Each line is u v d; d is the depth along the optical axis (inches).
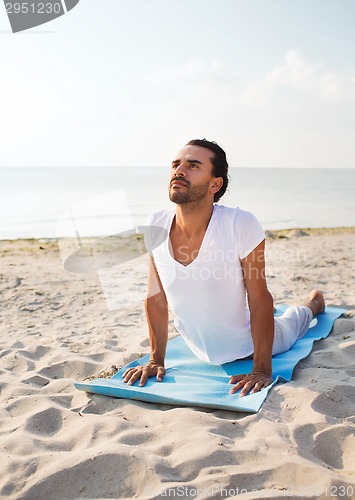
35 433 96.3
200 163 108.5
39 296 215.2
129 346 148.4
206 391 108.0
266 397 103.2
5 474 81.6
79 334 163.8
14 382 121.5
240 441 87.5
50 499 76.6
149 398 106.6
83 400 111.0
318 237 389.7
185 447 85.9
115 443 87.3
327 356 130.8
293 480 75.8
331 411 98.7
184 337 129.6
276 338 128.0
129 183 1066.1
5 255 319.0
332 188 958.4
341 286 219.6
